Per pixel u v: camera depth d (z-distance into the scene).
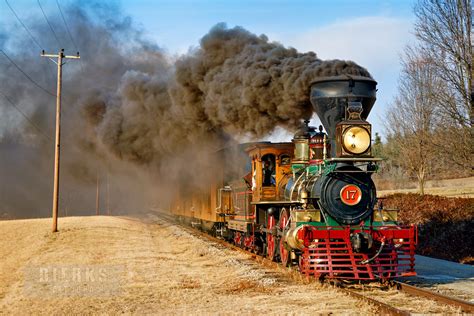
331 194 11.12
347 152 10.77
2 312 9.27
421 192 26.64
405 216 22.73
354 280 11.23
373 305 8.55
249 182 15.86
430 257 16.06
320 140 12.36
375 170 11.23
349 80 11.17
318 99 11.52
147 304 9.37
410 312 8.34
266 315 8.20
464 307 8.48
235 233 18.50
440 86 17.14
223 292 10.34
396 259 10.96
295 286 10.54
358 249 10.64
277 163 14.45
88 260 15.23
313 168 12.05
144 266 13.95
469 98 16.02
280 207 14.20
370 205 11.29
